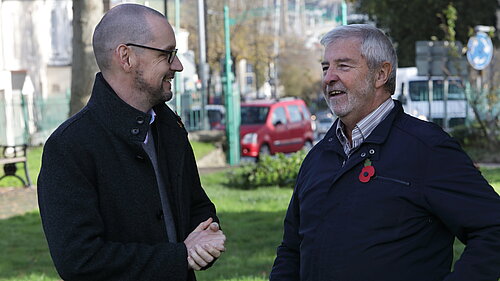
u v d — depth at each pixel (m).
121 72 3.65
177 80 29.73
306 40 67.94
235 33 53.09
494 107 24.12
